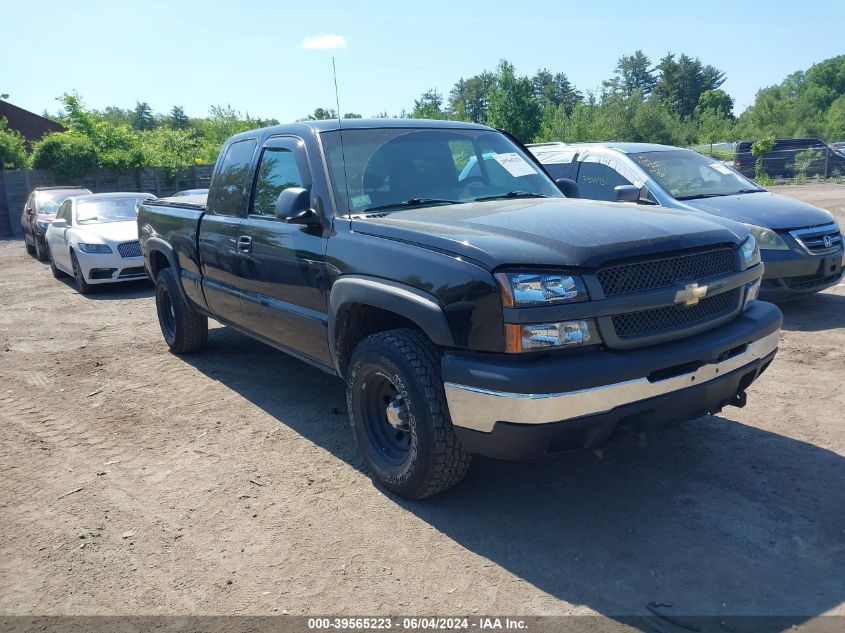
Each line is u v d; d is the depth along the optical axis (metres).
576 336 3.01
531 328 2.97
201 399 5.48
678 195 7.59
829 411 4.67
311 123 4.62
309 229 4.19
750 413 4.69
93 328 8.38
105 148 29.42
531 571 3.02
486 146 4.89
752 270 3.70
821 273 7.04
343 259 3.83
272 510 3.66
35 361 6.87
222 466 4.23
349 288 3.72
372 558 3.17
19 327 8.60
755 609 2.71
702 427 4.48
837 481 3.70
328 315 4.00
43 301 10.51
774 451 4.09
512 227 3.38
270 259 4.55
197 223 5.66
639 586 2.88
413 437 3.44
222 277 5.34
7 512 3.76
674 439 4.30
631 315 3.14
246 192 5.04
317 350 4.30
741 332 3.44
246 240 4.83
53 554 3.32
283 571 3.10
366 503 3.69
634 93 47.22
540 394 2.90
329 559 3.18
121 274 10.80
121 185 29.00
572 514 3.49
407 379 3.39
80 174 27.31
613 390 2.99
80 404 5.49
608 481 3.81
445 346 3.25
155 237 6.58
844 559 3.01
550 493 3.71
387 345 3.50
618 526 3.35
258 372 6.16
